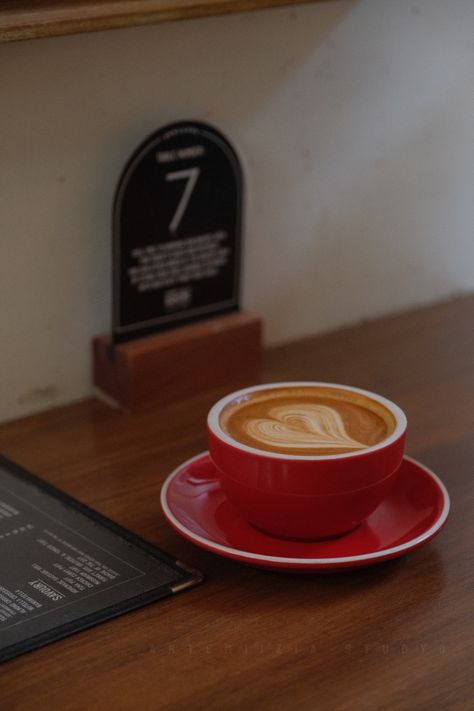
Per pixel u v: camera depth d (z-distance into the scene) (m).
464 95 1.30
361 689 0.66
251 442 0.77
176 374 1.09
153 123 1.06
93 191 1.04
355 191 1.24
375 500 0.77
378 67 1.21
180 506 0.82
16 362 1.05
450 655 0.69
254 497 0.76
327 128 1.19
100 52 1.00
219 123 1.11
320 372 1.15
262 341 1.15
